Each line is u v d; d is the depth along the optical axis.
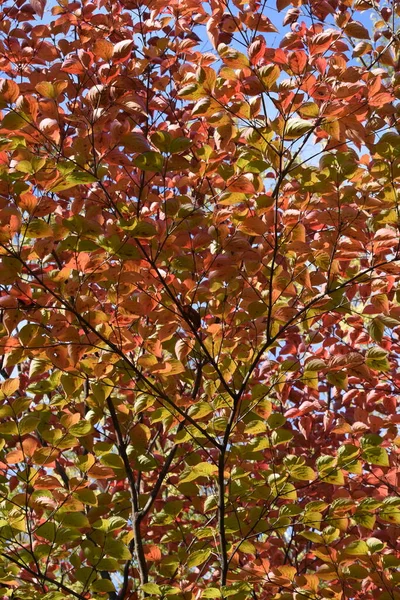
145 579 2.92
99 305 3.10
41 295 2.47
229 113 2.45
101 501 2.91
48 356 2.50
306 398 3.91
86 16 3.08
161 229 2.51
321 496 3.58
